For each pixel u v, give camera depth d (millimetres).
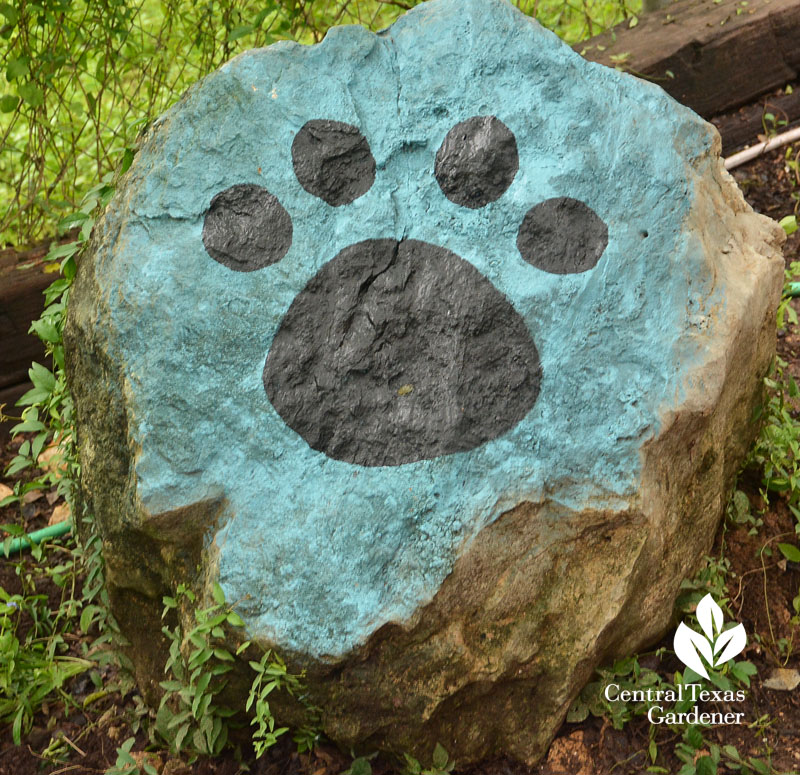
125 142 1784
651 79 1925
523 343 1230
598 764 1279
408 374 1225
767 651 1379
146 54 1778
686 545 1309
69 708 1378
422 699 1195
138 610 1301
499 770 1272
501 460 1202
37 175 1922
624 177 1276
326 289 1237
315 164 1264
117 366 1229
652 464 1226
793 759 1279
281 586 1172
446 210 1260
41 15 1654
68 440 1511
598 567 1225
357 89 1292
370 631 1159
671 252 1262
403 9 1961
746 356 1320
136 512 1204
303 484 1196
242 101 1279
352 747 1248
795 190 1926
